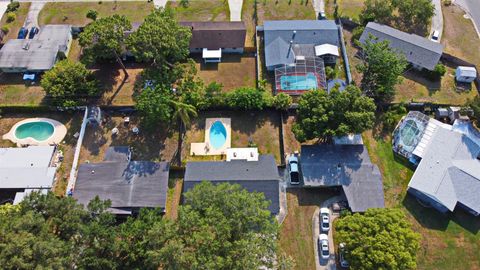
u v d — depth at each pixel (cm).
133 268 5697
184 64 8769
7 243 5019
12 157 7362
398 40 8900
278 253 6544
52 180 7156
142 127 8031
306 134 7112
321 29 9094
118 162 7294
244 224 5628
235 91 8038
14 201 6875
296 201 7212
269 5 10075
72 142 7850
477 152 7456
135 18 9731
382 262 5688
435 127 7750
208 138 7906
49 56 8662
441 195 6938
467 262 6662
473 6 10062
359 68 8294
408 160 7644
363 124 6981
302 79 8444
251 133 8000
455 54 9156
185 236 5462
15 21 9669
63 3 10056
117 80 8650
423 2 9288
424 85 8644
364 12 9650
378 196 7006
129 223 6028
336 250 6744
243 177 7031
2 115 8150
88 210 6094
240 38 8981
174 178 7406
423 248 6756
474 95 8488
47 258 5109
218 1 10150
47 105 8162
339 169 7231
